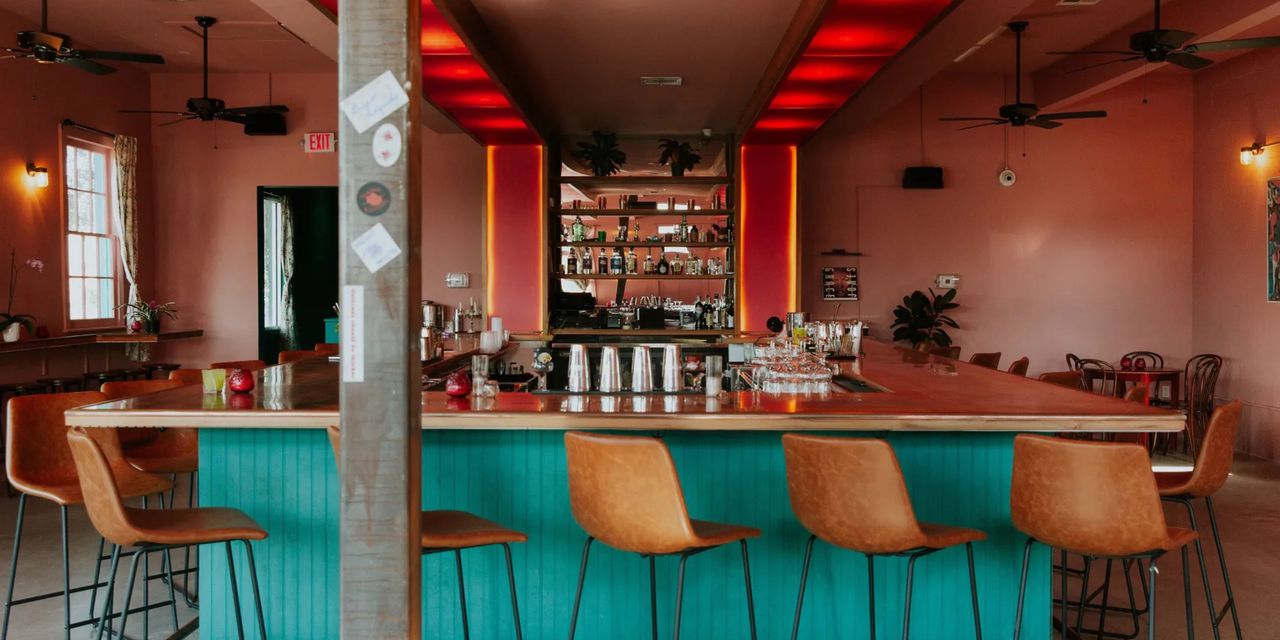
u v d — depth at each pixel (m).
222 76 10.39
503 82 7.05
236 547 3.82
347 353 2.47
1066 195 10.10
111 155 9.86
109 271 9.94
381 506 2.47
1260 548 5.48
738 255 9.55
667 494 2.85
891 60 6.11
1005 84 10.12
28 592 4.59
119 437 4.37
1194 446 8.37
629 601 3.80
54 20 8.37
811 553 3.64
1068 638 4.04
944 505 3.80
